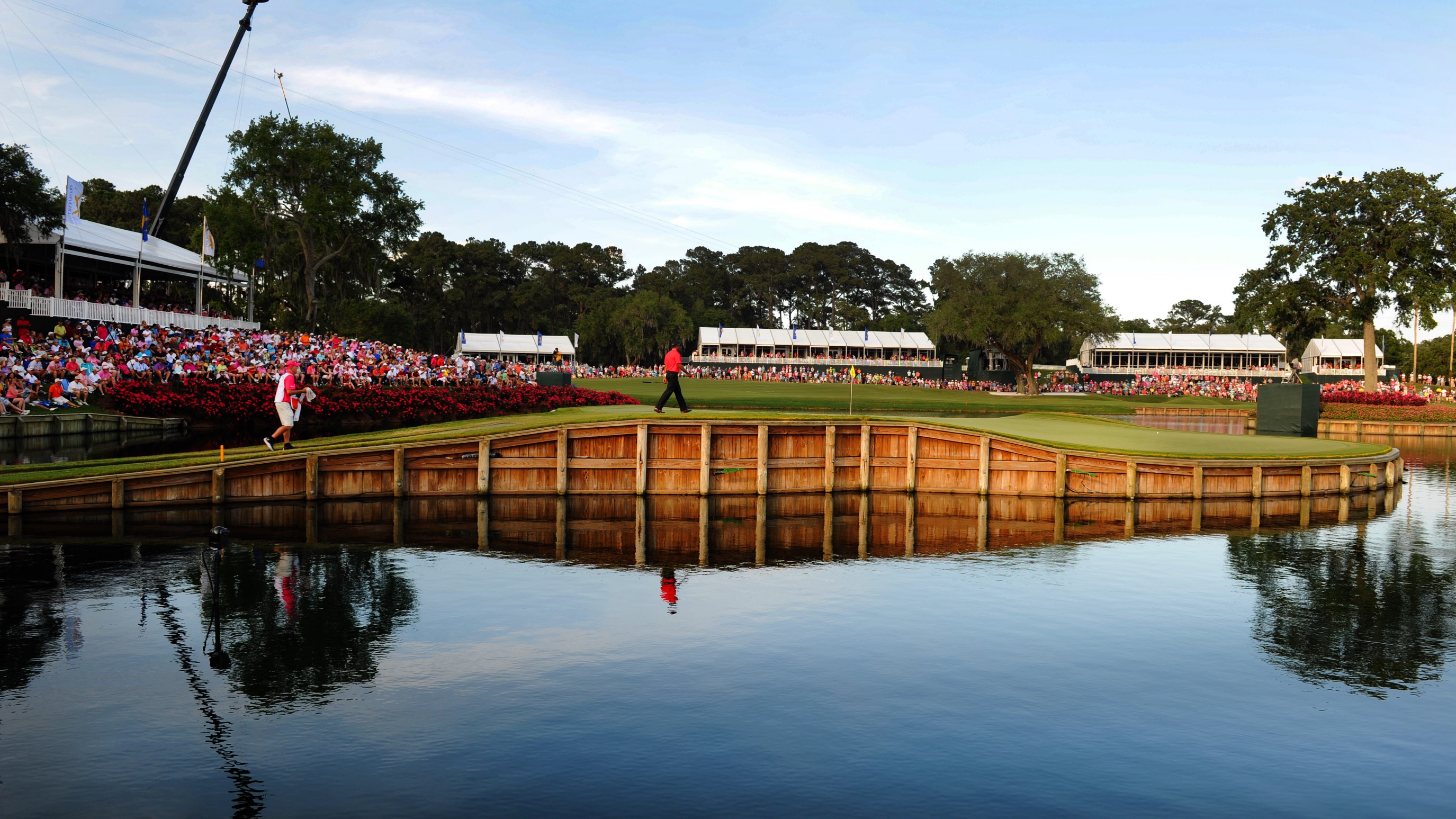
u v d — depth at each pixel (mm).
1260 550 22250
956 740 10625
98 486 23922
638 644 13867
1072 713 11500
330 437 33562
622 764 9805
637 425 28953
